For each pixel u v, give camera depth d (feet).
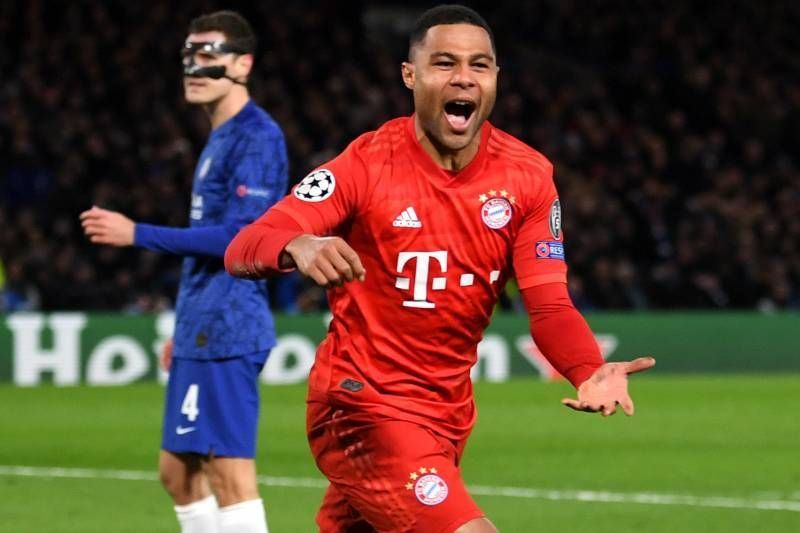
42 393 156.46
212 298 60.03
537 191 45.29
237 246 42.19
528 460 113.29
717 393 166.40
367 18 283.38
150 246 59.06
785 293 202.90
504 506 91.76
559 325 44.91
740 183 226.99
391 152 44.39
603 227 207.10
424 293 44.52
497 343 179.22
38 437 124.77
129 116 218.59
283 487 98.37
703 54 264.31
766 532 83.05
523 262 45.60
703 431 132.87
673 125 237.66
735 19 268.41
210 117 62.80
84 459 112.37
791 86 257.14
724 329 188.34
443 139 43.55
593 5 270.87
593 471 107.76
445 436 45.68
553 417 142.00
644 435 129.59
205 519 61.82
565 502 93.35
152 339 167.12
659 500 94.43
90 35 228.63
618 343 184.96
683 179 228.02
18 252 185.78
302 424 134.00
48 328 164.25
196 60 61.52
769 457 116.16
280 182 61.16
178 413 60.29
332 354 45.88
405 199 44.01
